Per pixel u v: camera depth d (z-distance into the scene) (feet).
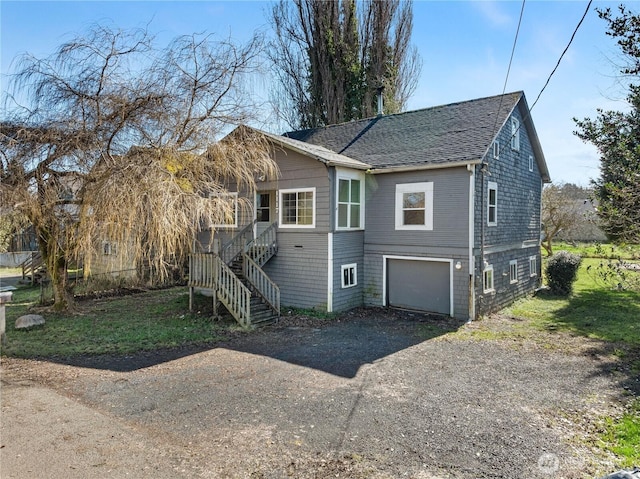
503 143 43.86
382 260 43.27
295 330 33.73
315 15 84.12
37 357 25.61
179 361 25.26
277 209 43.96
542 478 13.05
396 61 86.74
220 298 36.65
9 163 30.48
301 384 21.40
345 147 49.75
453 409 18.43
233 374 22.90
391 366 24.57
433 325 35.65
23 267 64.08
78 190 32.83
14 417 16.93
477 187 37.96
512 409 18.49
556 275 52.34
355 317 38.91
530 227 52.70
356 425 16.72
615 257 34.17
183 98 34.71
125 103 32.07
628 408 18.66
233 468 13.38
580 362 25.49
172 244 31.58
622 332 32.94
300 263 42.19
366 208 44.32
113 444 14.79
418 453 14.57
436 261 39.88
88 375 22.45
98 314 39.47
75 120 31.35
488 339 31.01
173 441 15.16
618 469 13.56
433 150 41.09
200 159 35.37
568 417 17.70
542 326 35.32
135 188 29.71
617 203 27.02
